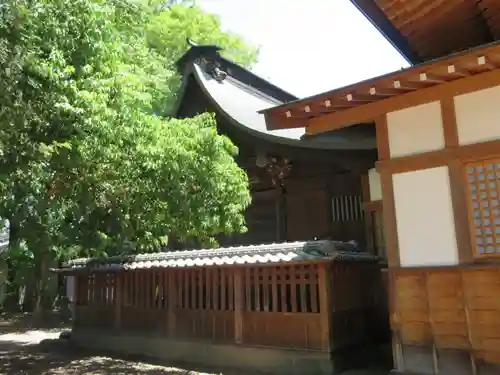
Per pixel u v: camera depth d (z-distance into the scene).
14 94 6.39
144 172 8.81
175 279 10.44
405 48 7.48
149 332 10.80
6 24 6.36
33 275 20.45
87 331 12.45
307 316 8.14
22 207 12.96
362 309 8.88
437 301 6.27
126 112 7.90
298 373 8.03
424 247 6.45
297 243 8.77
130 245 13.19
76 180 8.66
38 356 11.41
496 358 5.72
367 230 10.73
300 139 11.18
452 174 6.28
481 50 5.32
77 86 7.52
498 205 5.91
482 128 6.09
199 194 9.35
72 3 7.23
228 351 9.12
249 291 9.03
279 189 13.08
